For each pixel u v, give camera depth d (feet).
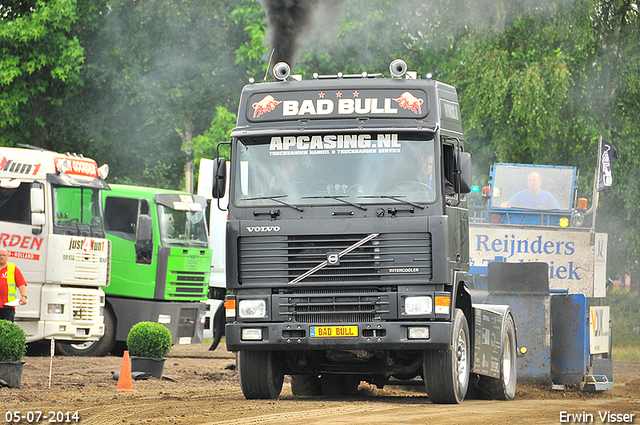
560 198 195.52
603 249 183.73
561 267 180.55
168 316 219.61
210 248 241.35
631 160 312.09
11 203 189.57
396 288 112.68
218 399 124.77
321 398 133.49
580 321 152.66
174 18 396.16
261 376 122.93
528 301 152.35
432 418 100.58
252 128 118.62
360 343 112.37
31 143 388.37
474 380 137.28
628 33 317.22
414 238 112.27
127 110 402.93
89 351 214.28
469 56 306.14
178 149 415.85
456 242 118.52
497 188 196.44
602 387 152.87
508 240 181.68
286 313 114.01
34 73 371.56
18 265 188.75
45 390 135.44
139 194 221.25
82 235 196.65
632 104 317.01
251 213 115.65
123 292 218.79
